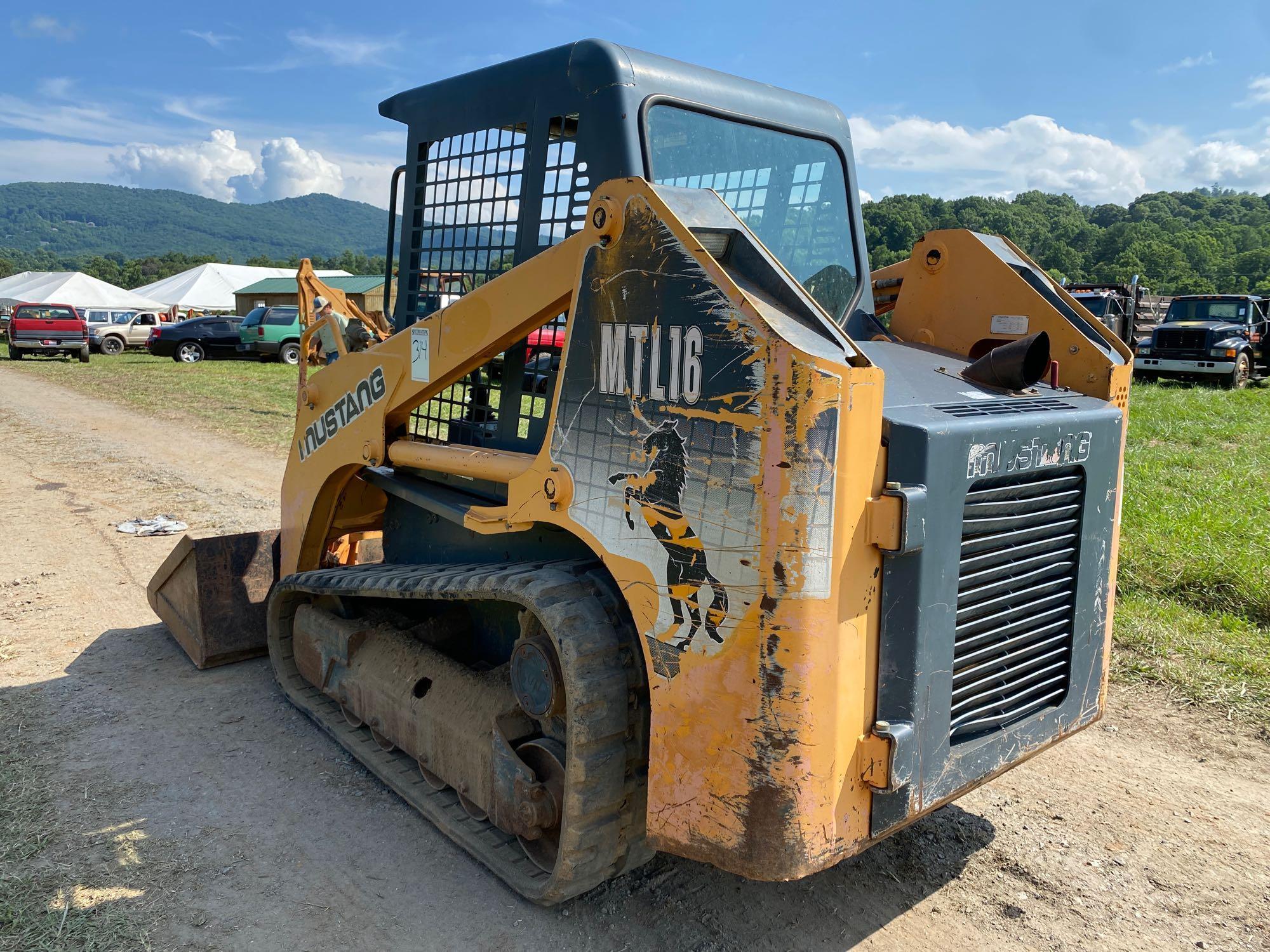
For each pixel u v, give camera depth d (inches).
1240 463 403.2
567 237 119.4
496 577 113.7
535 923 113.6
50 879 120.2
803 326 86.7
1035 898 120.7
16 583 249.9
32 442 482.9
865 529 88.0
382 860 126.6
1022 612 106.7
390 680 145.6
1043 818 140.6
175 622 203.3
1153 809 143.3
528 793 112.7
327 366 161.2
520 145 127.3
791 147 136.7
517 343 127.3
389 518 168.4
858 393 84.7
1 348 1296.8
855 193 148.1
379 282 1272.1
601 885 121.3
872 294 151.8
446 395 145.2
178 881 120.6
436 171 145.0
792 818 87.1
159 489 369.7
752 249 92.1
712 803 91.4
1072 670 115.0
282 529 181.3
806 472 83.4
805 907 117.9
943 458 90.8
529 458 119.9
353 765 153.4
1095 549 115.0
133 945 107.7
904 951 109.9
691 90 120.8
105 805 139.2
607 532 100.5
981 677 103.0
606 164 113.4
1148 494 319.3
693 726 92.4
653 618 95.5
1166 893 122.0
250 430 526.3
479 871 124.3
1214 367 786.8
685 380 90.8
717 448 88.2
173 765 152.1
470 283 138.3
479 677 132.3
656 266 93.2
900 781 91.5
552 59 120.8
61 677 188.4
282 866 124.7
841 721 88.7
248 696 180.1
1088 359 124.1
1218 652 195.5
